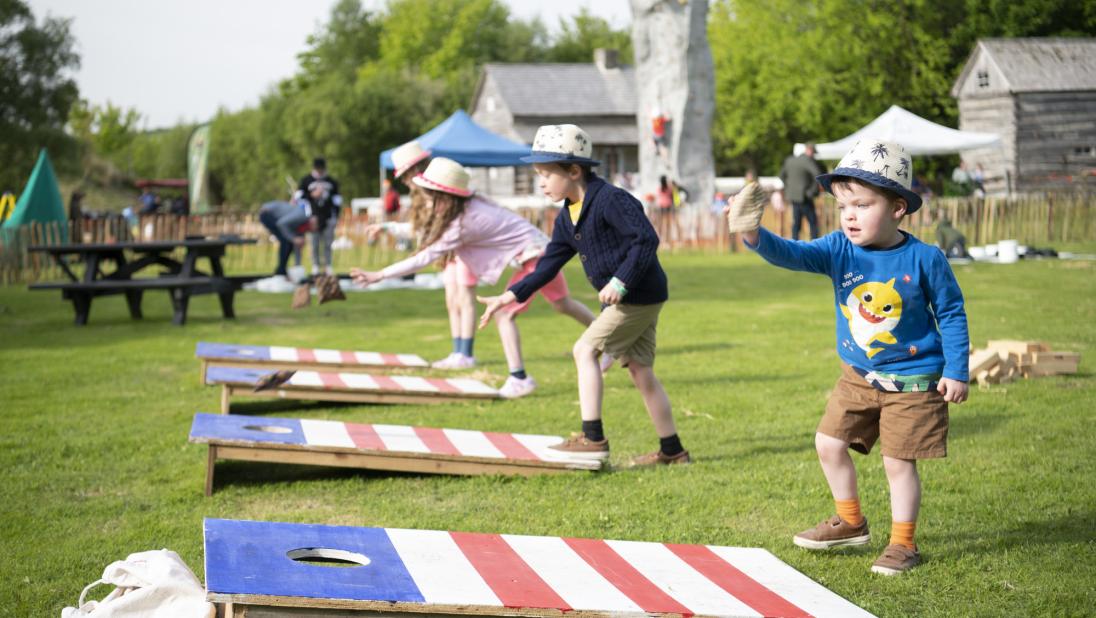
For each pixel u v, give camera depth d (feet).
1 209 117.91
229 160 312.91
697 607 11.82
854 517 15.16
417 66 299.79
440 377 30.53
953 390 13.71
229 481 19.45
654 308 19.60
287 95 289.53
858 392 14.64
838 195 14.25
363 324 45.50
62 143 225.97
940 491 18.06
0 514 17.40
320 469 20.45
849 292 14.39
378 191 250.16
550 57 319.68
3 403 27.22
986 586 13.76
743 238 14.15
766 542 15.64
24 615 13.00
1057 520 16.38
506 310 27.53
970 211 89.35
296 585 11.12
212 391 29.17
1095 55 131.75
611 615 11.42
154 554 12.37
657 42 100.37
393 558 12.63
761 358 33.17
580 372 19.90
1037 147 128.26
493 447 20.18
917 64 161.38
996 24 156.56
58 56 223.30
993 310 43.62
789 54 171.42
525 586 12.03
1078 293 50.37
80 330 44.70
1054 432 21.97
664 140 100.89
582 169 19.74
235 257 88.12
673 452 20.29
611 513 17.04
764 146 200.95
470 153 100.42
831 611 12.09
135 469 20.45
